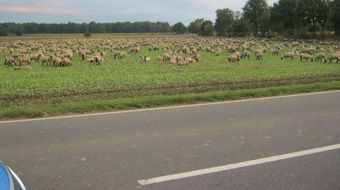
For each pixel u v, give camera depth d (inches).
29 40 4037.9
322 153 271.0
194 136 311.7
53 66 1327.5
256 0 5191.9
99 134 314.5
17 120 363.9
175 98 473.7
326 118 379.6
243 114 396.5
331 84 618.2
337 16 3531.0
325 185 216.2
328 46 2659.9
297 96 518.0
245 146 285.9
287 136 313.4
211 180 221.6
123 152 269.7
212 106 441.7
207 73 999.6
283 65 1291.8
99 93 604.1
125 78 879.7
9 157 258.1
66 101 517.3
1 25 6815.9
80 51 1911.9
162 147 281.9
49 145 284.4
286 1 4338.1
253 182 219.0
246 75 921.5
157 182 218.1
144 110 416.8
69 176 225.6
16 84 780.0
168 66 1286.9
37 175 227.0
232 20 6200.8
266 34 4943.4
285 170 238.2
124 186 212.2
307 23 4087.1
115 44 2896.2
